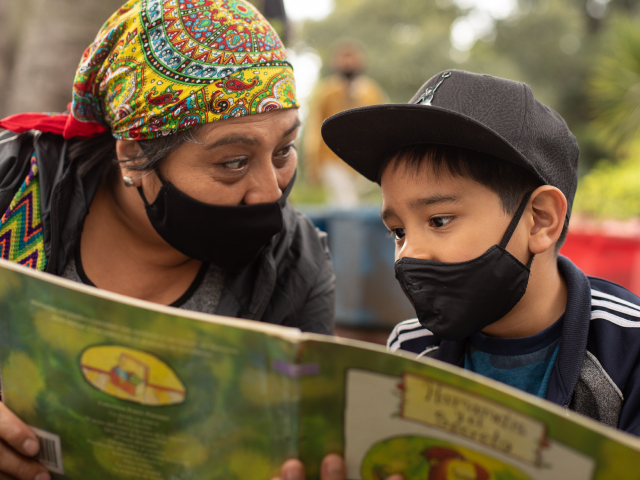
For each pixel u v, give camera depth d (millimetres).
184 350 963
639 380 1222
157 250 1538
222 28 1312
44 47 2992
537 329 1385
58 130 1512
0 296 1062
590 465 833
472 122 1185
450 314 1283
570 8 26500
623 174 4758
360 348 893
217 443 1002
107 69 1371
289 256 1590
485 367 1416
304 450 964
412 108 1228
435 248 1287
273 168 1387
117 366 1005
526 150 1296
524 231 1303
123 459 1063
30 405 1101
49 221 1438
